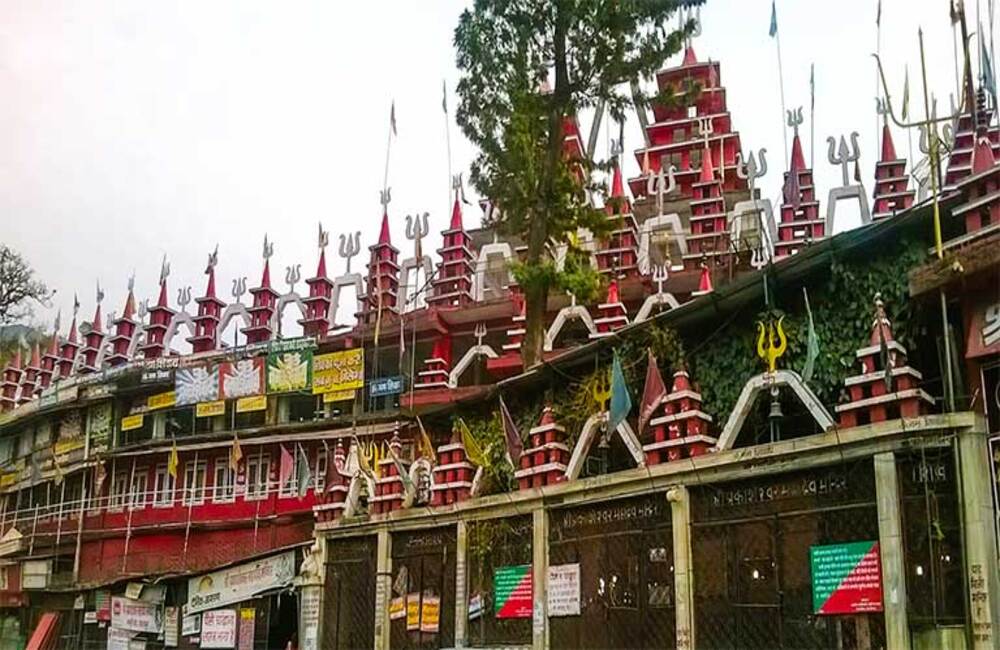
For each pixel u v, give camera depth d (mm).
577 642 21641
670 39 27875
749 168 42781
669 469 20000
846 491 17188
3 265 60688
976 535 15367
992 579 15156
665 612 19828
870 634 16391
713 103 52469
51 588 45562
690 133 52156
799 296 19641
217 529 44812
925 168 35094
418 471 27422
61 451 52625
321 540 29219
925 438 16047
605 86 28000
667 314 21578
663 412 21109
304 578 29234
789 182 43500
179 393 47844
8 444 58469
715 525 19172
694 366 21609
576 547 22203
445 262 45875
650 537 20500
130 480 49062
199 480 46750
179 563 44781
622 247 41312
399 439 33094
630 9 27250
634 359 22469
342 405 44688
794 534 17891
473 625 24312
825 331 19000
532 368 25422
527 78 27812
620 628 20719
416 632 25828
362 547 28172
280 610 33281
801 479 17953
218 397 46719
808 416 19734
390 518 27141
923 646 15688
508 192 27828
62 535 49688
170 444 46500
